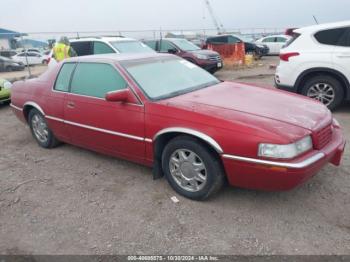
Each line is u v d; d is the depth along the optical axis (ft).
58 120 15.84
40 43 65.72
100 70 14.15
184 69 15.12
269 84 35.55
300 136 9.99
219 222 10.68
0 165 16.05
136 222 10.93
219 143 10.52
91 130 14.33
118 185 13.39
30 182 14.11
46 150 17.69
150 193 12.63
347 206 11.13
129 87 12.85
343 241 9.52
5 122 24.16
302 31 22.49
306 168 9.74
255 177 10.30
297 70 22.26
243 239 9.84
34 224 11.18
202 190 11.49
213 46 60.18
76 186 13.53
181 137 11.57
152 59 14.80
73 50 35.06
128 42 35.37
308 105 12.27
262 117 10.73
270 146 9.80
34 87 17.21
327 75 21.65
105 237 10.29
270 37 83.76
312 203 11.40
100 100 13.73
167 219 10.99
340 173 13.28
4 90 28.89
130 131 12.77
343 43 21.03
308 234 9.87
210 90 13.56
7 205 12.42
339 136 11.85
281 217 10.75
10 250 10.03
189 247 9.65
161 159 12.60
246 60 59.98
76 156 16.58
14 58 70.38
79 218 11.33
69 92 15.19
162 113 11.82
